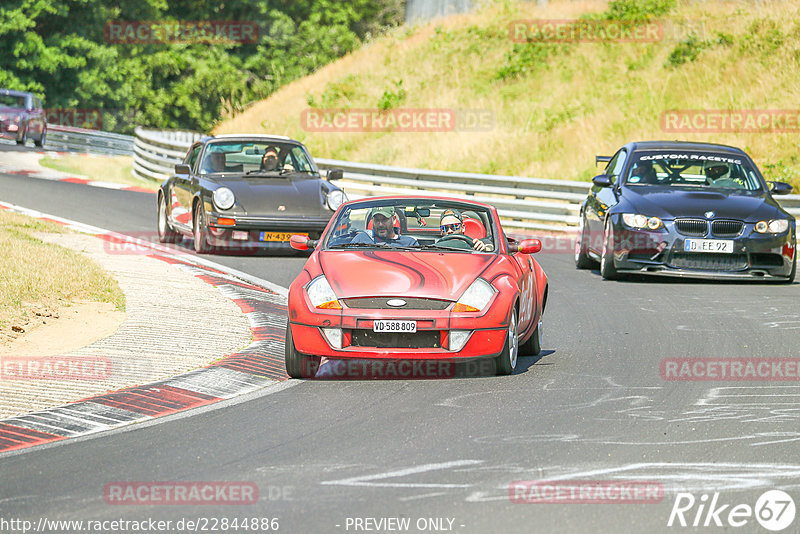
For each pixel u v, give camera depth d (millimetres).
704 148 56156
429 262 31500
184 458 22031
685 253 49812
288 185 55938
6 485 20203
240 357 32250
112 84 195750
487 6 138625
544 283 35750
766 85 98562
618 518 18094
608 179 54750
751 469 21125
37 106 136625
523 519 18016
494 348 29859
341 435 23844
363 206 34719
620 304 44406
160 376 29469
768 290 48906
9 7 179500
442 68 124312
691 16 117500
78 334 34375
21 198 75750
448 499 19141
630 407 26641
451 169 98000
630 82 108250
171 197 59531
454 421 25125
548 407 26578
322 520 18000
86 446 23078
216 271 49656
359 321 29359
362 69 130750
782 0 112062
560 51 120125
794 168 83875
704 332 37844
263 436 23797
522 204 77750
